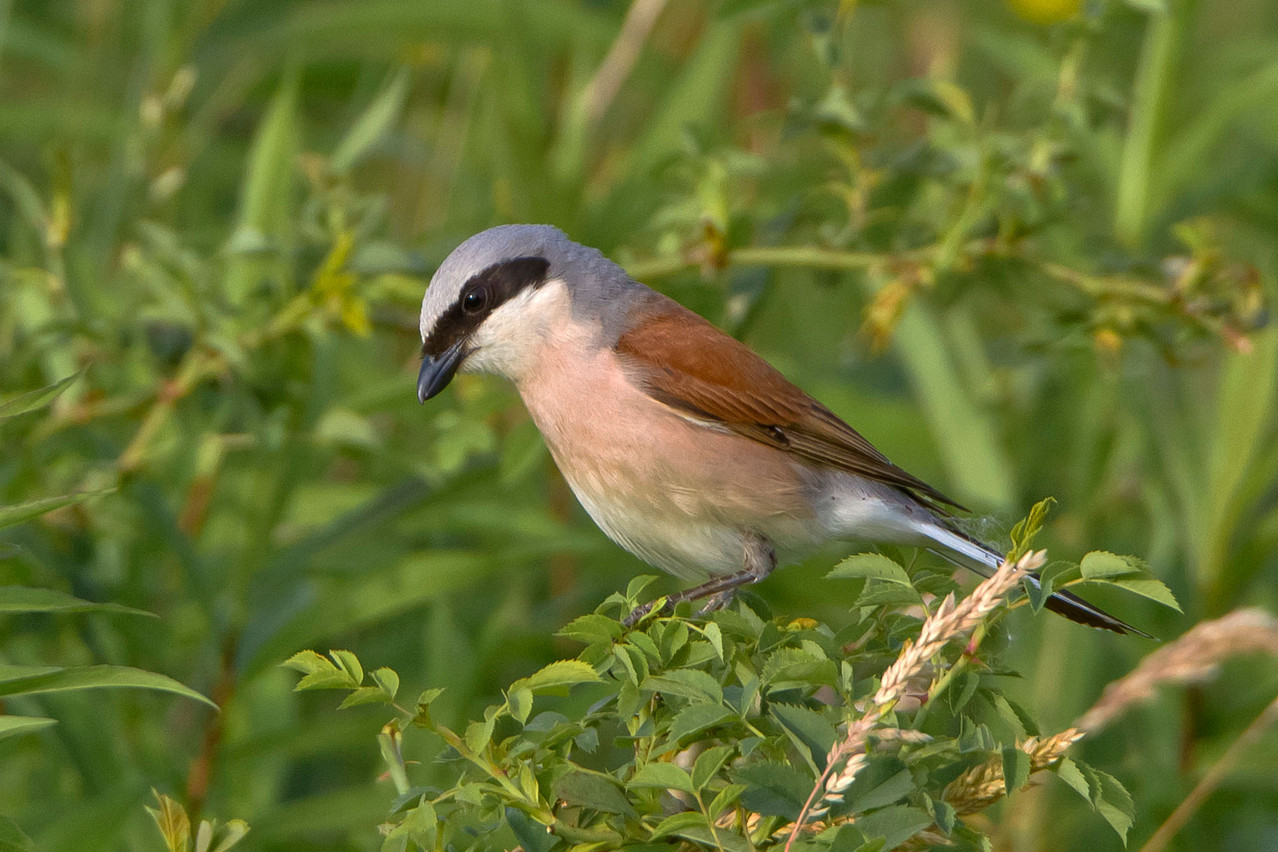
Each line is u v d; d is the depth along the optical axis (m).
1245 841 8.23
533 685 4.47
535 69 10.68
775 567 8.17
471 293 8.23
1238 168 10.54
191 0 11.05
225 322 8.55
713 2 11.30
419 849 4.48
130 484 8.36
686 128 8.93
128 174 10.41
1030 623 8.69
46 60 11.60
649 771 4.20
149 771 7.69
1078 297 9.88
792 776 4.20
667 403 8.04
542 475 10.60
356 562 8.10
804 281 12.00
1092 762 8.69
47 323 8.42
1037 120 9.45
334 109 13.28
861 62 12.67
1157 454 9.79
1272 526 8.87
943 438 9.60
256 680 7.95
